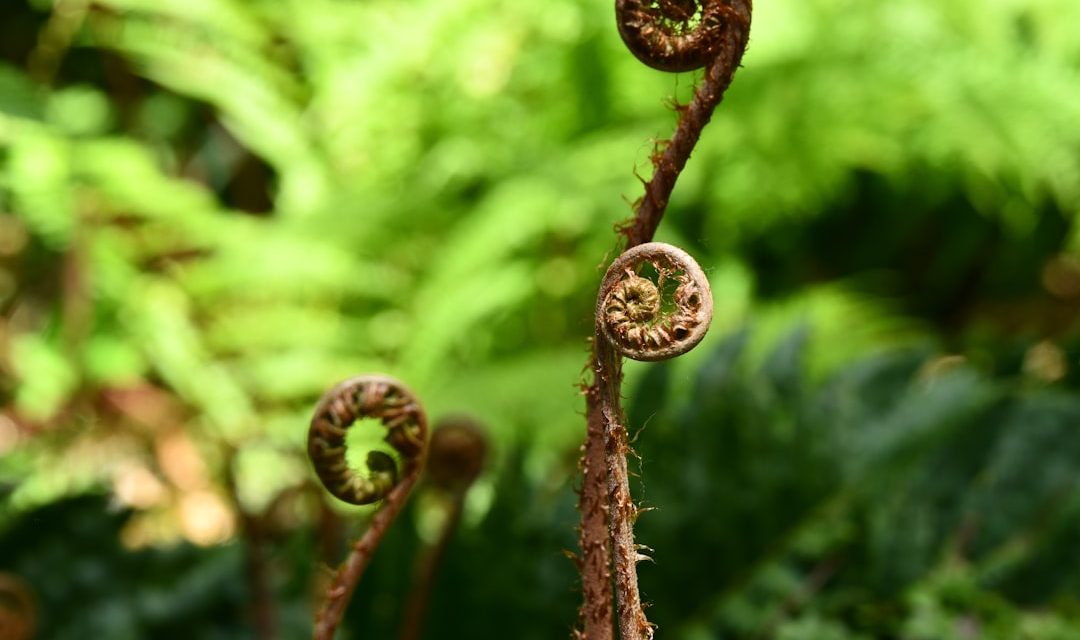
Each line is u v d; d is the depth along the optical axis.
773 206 2.70
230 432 2.35
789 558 1.05
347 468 0.63
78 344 2.50
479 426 0.85
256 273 2.64
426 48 2.91
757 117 2.68
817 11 2.86
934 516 1.06
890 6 2.89
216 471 2.19
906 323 2.68
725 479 1.08
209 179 3.32
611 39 2.78
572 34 2.81
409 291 2.77
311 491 0.97
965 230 3.07
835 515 1.07
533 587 1.03
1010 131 2.71
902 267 3.19
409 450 0.64
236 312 2.77
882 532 1.04
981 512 1.05
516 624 1.03
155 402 2.44
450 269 2.54
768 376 1.14
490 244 2.52
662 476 1.09
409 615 0.88
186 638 1.01
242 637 1.01
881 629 0.99
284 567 1.04
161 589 1.03
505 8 2.90
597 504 0.59
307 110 3.13
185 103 3.36
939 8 2.88
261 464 2.17
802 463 1.09
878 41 2.84
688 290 0.56
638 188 2.55
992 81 2.78
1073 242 2.89
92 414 2.43
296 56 3.29
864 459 1.10
